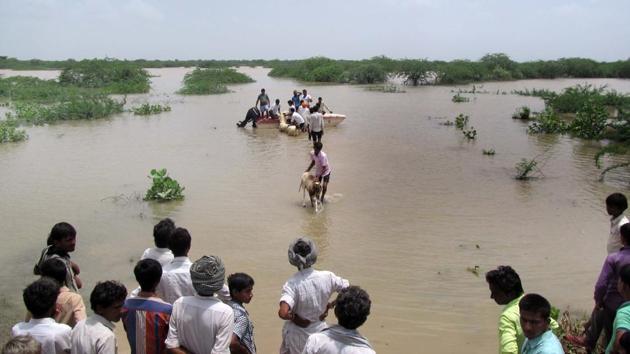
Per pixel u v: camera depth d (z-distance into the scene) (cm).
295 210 1166
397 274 831
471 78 5828
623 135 1934
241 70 9819
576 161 1652
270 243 968
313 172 1520
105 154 1806
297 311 479
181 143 2020
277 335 661
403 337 654
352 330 363
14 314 716
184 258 499
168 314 439
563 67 6438
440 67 5556
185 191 1328
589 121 2073
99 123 2603
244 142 2042
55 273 486
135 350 442
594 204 1188
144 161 1689
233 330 435
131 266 873
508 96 4003
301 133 2261
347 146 1934
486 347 633
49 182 1419
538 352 367
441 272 838
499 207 1173
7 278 834
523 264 864
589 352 569
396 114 2886
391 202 1221
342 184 1391
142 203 1224
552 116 2259
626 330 413
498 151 1822
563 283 793
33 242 984
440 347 633
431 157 1725
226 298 477
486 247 938
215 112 3061
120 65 5241
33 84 4519
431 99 3778
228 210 1168
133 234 1022
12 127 2139
